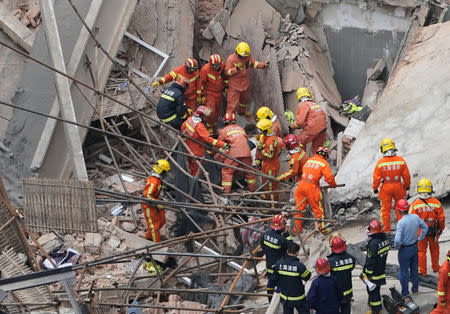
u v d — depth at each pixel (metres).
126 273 25.58
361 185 28.17
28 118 31.47
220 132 31.31
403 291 20.64
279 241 20.88
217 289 24.56
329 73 39.69
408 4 38.00
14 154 30.83
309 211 28.58
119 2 33.56
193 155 29.47
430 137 29.14
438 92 31.09
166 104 31.78
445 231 24.55
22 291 21.98
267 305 22.72
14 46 33.59
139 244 27.14
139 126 33.88
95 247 26.36
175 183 30.52
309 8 39.34
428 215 21.14
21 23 33.69
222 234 26.58
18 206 28.53
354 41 39.72
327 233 26.75
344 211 27.89
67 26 32.91
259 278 25.38
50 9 30.12
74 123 26.47
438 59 32.72
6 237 23.89
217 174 31.78
